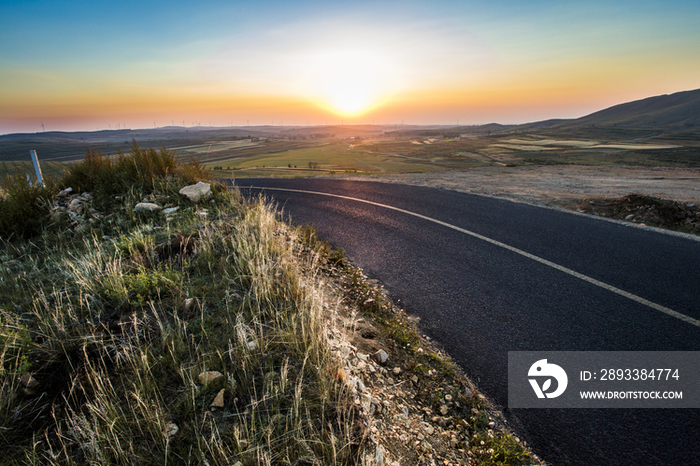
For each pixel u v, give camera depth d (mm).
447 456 2178
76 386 2150
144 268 3414
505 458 2182
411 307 4012
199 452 1753
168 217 5469
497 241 5855
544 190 10336
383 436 2119
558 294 4086
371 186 11953
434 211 7992
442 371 2998
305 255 4977
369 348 3170
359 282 4555
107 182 7016
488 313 3818
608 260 4906
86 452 1727
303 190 11414
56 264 3803
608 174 14773
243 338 2410
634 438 2309
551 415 2535
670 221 6762
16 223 5492
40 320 2678
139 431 1855
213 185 7410
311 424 1932
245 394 2139
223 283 3336
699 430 2330
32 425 1909
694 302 3734
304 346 2484
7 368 2207
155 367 2266
